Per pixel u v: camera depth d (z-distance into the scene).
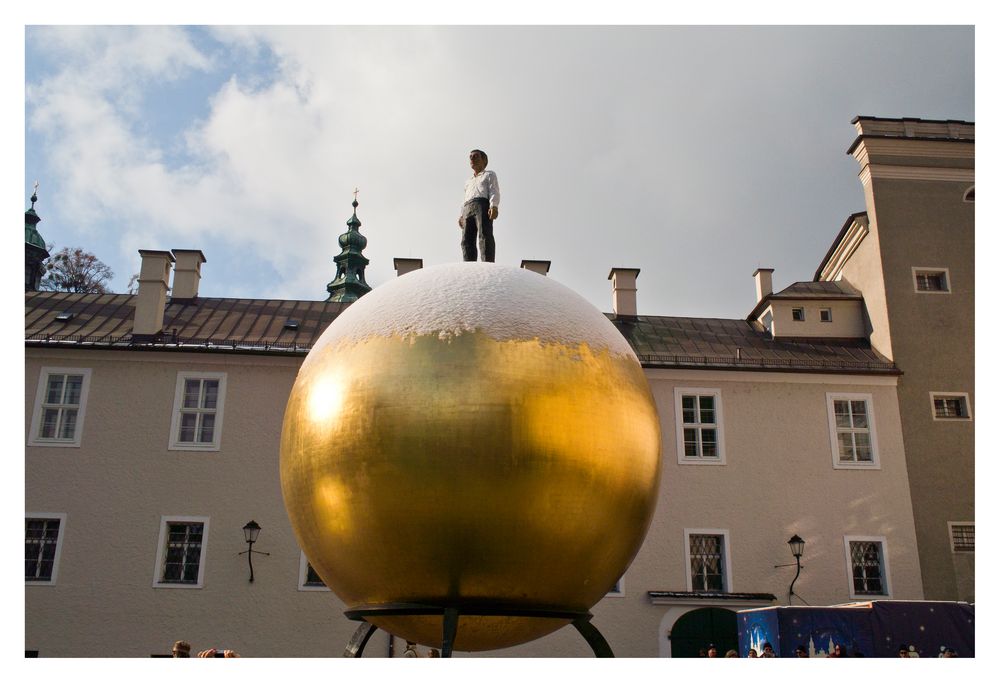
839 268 29.11
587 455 6.13
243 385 23.16
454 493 5.89
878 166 26.97
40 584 21.16
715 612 22.03
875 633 17.30
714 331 27.53
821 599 22.44
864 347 26.36
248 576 21.55
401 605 6.20
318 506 6.34
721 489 23.25
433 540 5.95
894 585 22.72
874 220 26.55
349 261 67.19
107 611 21.09
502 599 6.14
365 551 6.15
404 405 6.02
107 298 26.62
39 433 22.42
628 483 6.40
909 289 25.86
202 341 23.67
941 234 26.45
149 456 22.34
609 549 6.38
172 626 21.08
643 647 21.75
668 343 26.14
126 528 21.73
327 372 6.46
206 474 22.27
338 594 6.88
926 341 25.27
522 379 6.07
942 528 23.34
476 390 5.99
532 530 5.99
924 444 24.12
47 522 21.78
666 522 22.88
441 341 6.18
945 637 17.33
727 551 22.72
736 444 23.69
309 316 26.28
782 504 23.22
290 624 21.25
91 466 22.14
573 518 6.09
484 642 6.60
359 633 7.05
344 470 6.14
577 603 6.47
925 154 27.14
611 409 6.34
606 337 6.72
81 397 22.72
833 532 23.06
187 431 22.89
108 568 21.39
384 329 6.38
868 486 23.58
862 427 24.34
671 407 23.98
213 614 21.23
